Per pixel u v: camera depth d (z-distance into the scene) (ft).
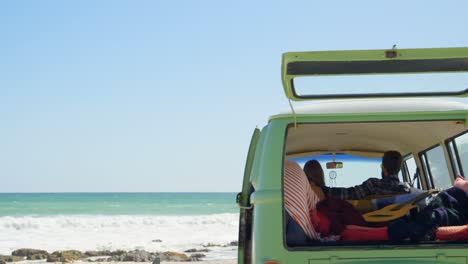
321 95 17.47
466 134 20.06
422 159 25.17
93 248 88.99
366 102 17.13
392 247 14.29
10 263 69.77
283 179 15.05
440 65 16.16
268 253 14.53
